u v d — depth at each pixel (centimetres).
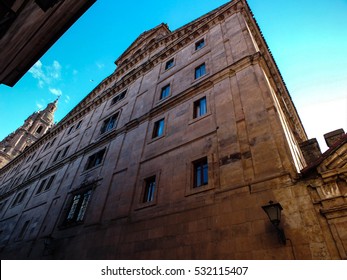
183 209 920
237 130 1000
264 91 1041
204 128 1151
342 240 564
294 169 768
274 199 726
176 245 835
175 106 1459
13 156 6209
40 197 2067
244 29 1501
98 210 1299
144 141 1450
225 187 863
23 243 1680
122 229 1070
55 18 558
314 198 664
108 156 1647
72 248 1238
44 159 2766
